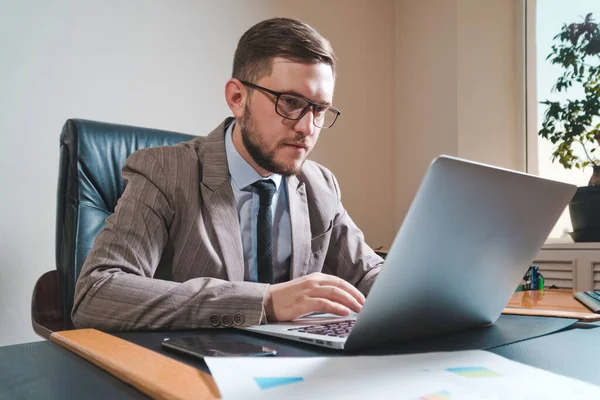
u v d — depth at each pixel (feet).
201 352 1.69
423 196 1.68
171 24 6.62
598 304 3.29
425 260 1.83
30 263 5.54
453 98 7.79
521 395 1.28
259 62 3.34
